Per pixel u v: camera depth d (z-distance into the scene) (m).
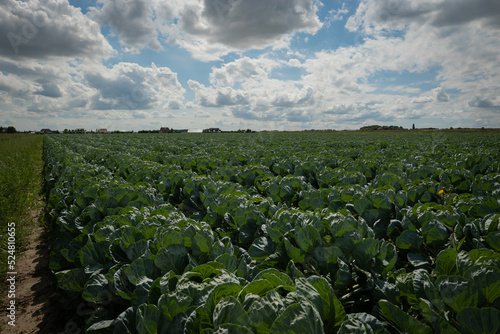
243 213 3.85
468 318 1.58
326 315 1.65
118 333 1.87
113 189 5.12
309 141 25.44
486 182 5.08
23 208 8.88
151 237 3.16
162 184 6.62
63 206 5.60
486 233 2.88
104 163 12.42
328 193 5.38
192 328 1.62
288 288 1.79
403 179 6.09
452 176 5.98
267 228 3.34
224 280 1.93
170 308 1.78
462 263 2.01
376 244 2.60
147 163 10.39
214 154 14.64
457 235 2.91
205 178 6.69
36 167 18.14
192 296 1.86
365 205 4.12
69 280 2.99
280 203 5.30
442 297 1.78
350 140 27.38
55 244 4.20
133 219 3.63
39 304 4.41
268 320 1.48
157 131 92.38
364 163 9.02
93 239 3.62
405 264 3.35
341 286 2.44
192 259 2.55
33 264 5.81
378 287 2.33
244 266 2.48
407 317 1.71
